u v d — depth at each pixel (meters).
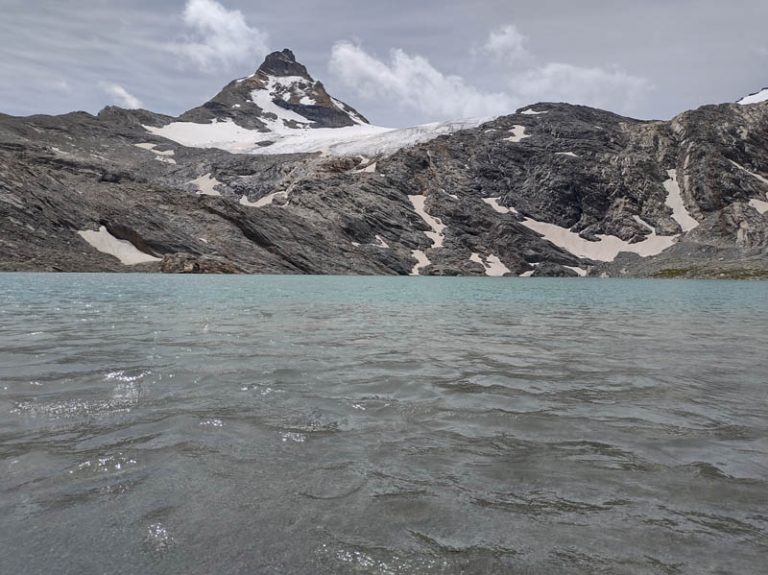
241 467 5.23
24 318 19.55
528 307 31.86
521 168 192.62
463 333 17.58
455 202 175.00
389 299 37.72
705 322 22.58
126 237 114.06
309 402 7.89
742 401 8.33
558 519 4.23
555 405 7.99
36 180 114.38
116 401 7.71
